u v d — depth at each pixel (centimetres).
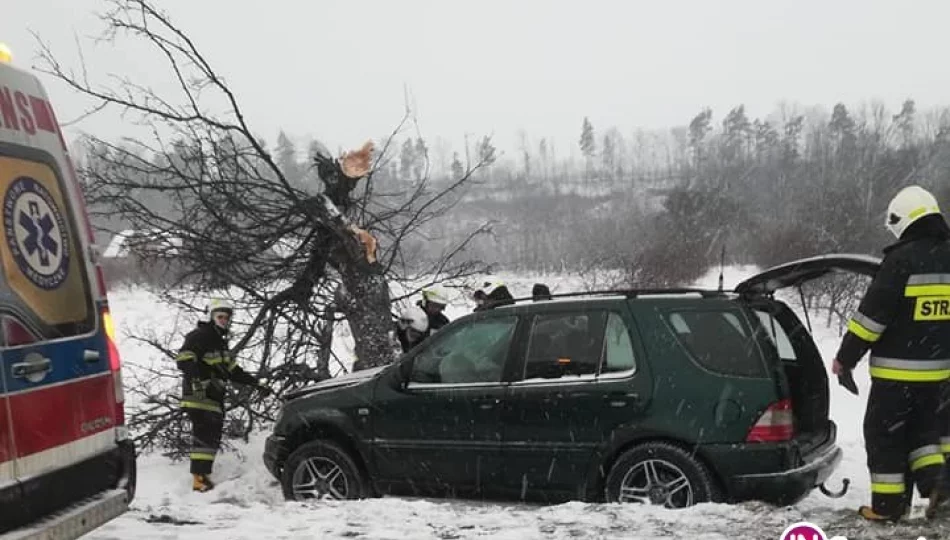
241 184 890
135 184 873
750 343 528
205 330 754
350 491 611
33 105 401
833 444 576
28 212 382
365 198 969
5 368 352
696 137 8988
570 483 548
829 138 7275
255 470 794
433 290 882
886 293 434
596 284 2031
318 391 650
